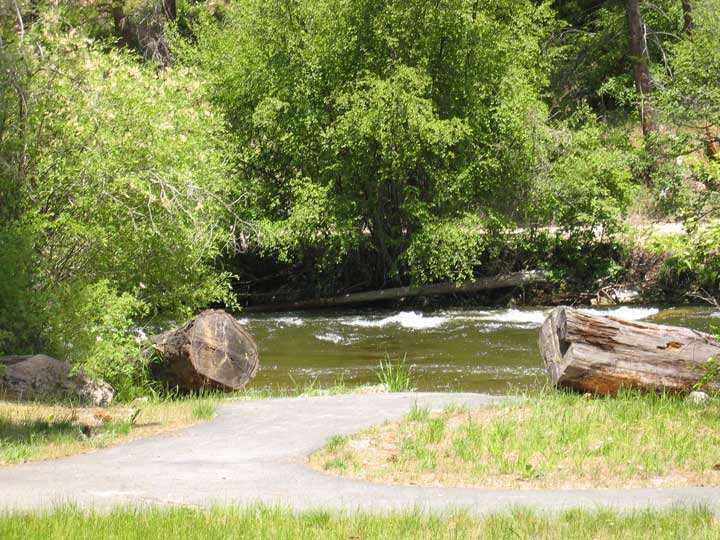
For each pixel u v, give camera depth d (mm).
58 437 11688
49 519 7398
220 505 8156
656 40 40500
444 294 32531
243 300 33844
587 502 8469
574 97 45031
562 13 47438
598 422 11766
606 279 31812
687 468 9828
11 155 18578
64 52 19359
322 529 7332
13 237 17047
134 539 6949
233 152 31125
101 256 19578
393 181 31406
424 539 7066
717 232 13086
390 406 13742
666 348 14141
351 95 30172
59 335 16406
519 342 24156
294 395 16453
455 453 10609
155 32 39531
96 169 18734
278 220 31547
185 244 20094
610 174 31703
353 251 33094
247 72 32000
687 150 31984
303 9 31484
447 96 31531
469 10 30703
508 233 32062
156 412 13984
